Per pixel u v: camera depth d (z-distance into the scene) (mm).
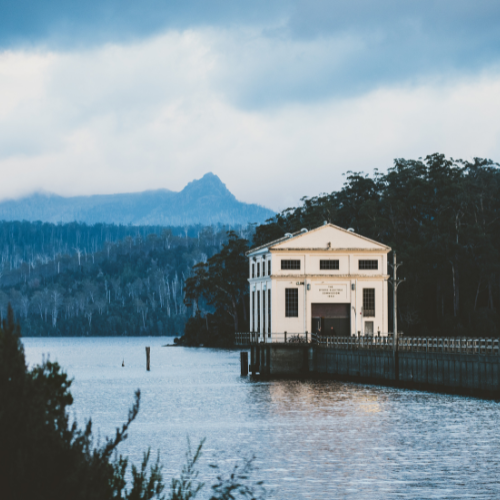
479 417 68625
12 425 17234
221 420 71312
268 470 48406
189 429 65688
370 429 63531
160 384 113875
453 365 81938
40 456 17328
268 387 103188
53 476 17406
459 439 58062
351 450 54594
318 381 110625
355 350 105062
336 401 84062
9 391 17688
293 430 64062
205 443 58312
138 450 55469
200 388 105375
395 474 46906
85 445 18703
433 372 86188
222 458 52281
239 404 84188
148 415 76000
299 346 117688
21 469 16844
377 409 76000
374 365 99688
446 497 41500
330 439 59188
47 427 17922
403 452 53438
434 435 59875
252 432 63469
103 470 18516
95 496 17797
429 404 78125
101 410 80688
